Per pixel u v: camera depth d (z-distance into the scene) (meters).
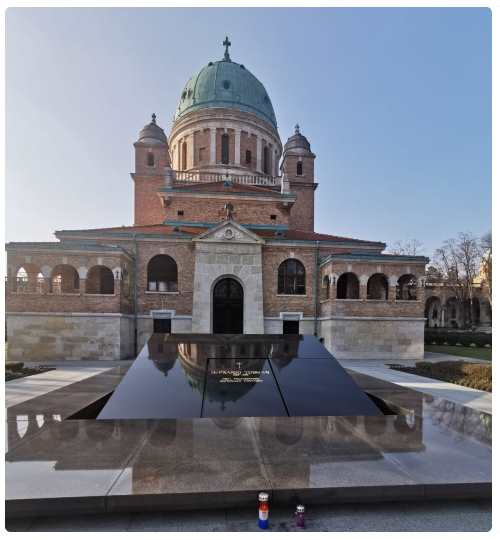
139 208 37.47
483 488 3.94
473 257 57.31
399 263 23.67
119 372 10.85
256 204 31.11
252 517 3.73
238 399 6.27
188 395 6.34
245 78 43.34
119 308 21.25
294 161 40.00
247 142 41.00
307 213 39.69
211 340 8.80
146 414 5.80
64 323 20.72
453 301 64.25
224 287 24.53
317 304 25.33
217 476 3.96
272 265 25.17
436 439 5.12
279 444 4.80
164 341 8.69
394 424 5.71
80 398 7.57
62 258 21.02
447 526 3.67
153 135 38.47
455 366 14.91
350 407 6.24
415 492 3.89
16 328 20.42
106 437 5.01
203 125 40.16
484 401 10.66
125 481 3.85
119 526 3.57
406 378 14.81
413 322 23.39
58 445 4.75
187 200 30.45
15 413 6.33
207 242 23.98
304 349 8.38
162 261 24.75
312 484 3.85
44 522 3.60
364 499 3.84
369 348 22.94
